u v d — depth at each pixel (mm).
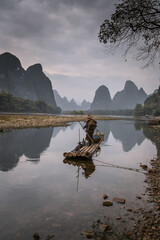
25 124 27516
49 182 5137
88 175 5809
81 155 7762
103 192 4414
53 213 3383
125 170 6410
